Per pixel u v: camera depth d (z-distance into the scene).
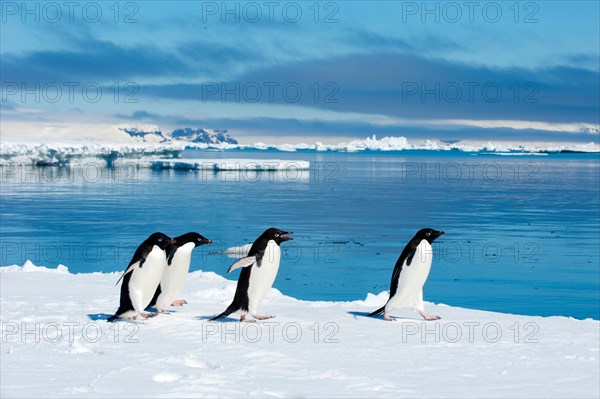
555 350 8.11
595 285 23.42
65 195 64.56
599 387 6.45
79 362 6.47
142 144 130.88
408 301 10.01
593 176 119.56
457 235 38.44
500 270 26.73
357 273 25.09
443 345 8.23
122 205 55.34
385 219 46.69
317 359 7.20
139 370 6.18
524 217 48.91
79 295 11.81
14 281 13.81
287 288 21.98
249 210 52.47
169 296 9.55
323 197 66.56
